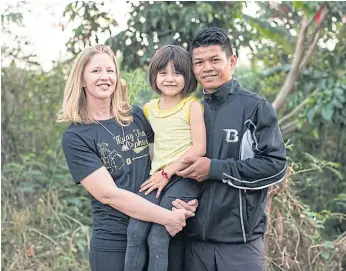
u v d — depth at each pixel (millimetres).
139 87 4750
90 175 2857
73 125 2959
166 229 2830
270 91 6496
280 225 4438
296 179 5582
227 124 2900
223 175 2805
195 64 2920
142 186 2908
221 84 2924
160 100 3029
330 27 5699
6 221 5195
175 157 2887
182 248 3057
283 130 5902
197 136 2875
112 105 2977
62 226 5098
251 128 2877
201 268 2994
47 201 5285
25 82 6266
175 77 2893
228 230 2900
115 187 2846
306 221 4531
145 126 3033
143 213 2807
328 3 5457
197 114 2895
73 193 5664
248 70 6824
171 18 5496
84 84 2949
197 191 2912
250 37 6195
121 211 2850
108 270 2906
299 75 5734
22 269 4770
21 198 5547
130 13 5750
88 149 2885
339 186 5594
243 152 2869
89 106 2979
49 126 6238
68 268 4852
